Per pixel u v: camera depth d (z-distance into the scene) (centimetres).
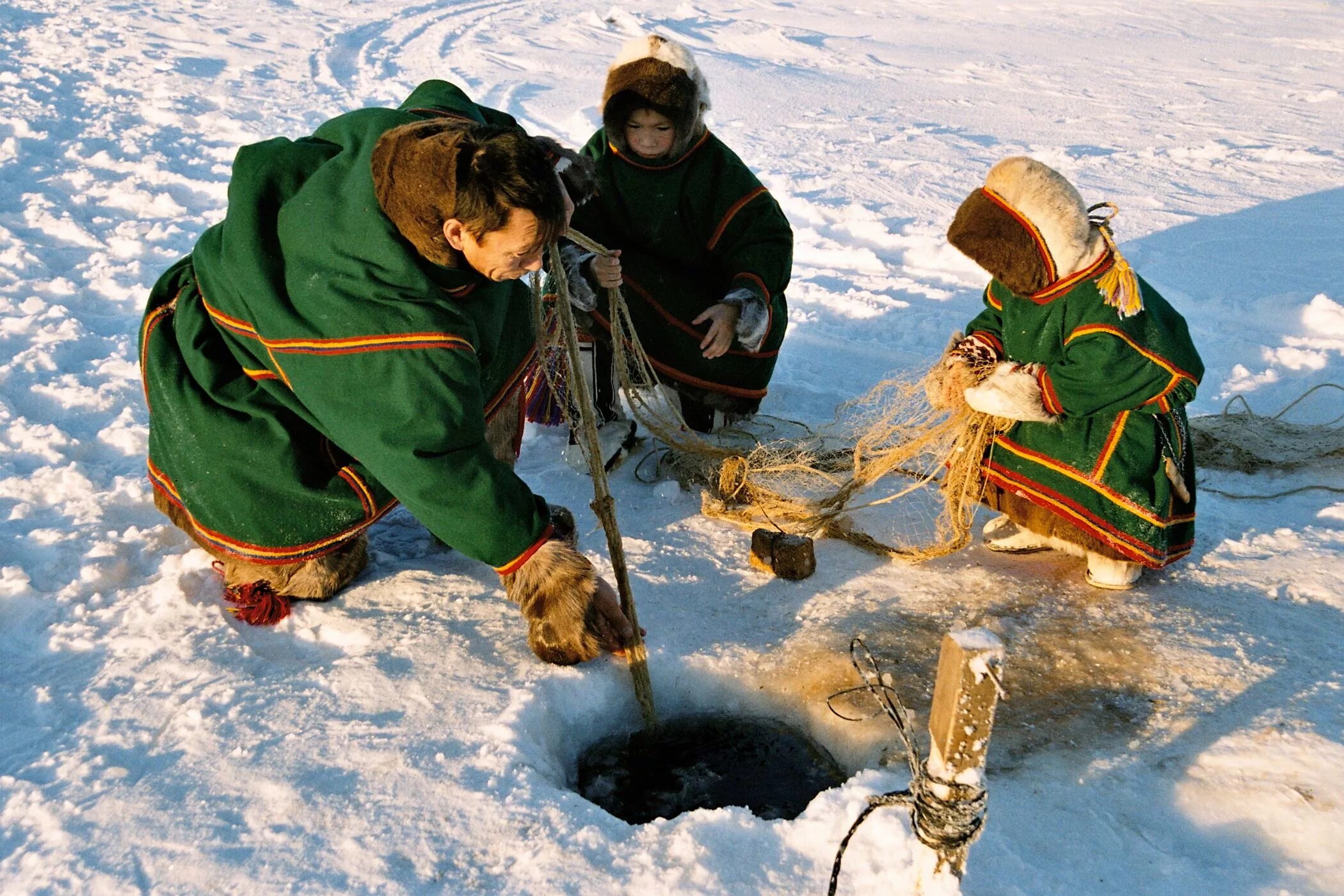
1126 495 351
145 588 357
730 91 1342
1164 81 1485
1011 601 360
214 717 297
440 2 1956
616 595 326
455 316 296
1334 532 402
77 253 703
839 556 392
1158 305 351
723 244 452
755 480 441
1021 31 1930
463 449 295
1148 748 290
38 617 340
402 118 321
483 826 261
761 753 318
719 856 251
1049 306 346
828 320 679
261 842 257
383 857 253
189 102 1112
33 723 297
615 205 450
